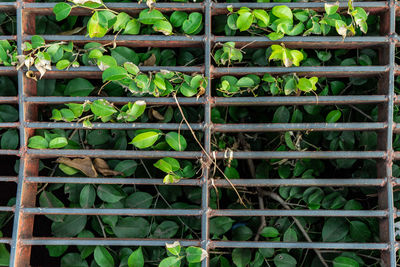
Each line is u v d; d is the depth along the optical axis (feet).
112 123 3.91
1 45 3.87
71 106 3.90
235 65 4.49
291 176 4.53
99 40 3.94
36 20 4.39
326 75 4.09
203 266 3.72
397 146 4.35
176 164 3.89
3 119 4.33
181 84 3.87
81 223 4.27
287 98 3.92
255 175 4.73
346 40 3.90
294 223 4.55
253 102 3.95
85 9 4.00
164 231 4.29
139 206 4.33
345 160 4.45
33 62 3.86
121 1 4.29
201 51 4.47
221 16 4.41
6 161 4.99
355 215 3.78
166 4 3.91
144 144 3.81
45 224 4.98
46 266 4.99
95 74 4.06
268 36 3.89
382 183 3.80
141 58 4.39
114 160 4.38
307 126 3.88
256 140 4.71
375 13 4.05
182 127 3.87
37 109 4.18
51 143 3.92
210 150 4.07
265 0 3.99
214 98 3.93
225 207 4.80
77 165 4.20
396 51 4.47
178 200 4.63
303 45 4.04
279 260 4.25
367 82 4.45
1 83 4.38
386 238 3.79
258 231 4.53
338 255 4.33
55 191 5.00
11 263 3.70
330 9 3.83
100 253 4.11
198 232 4.48
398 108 4.33
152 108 4.34
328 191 4.42
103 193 4.18
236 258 4.24
